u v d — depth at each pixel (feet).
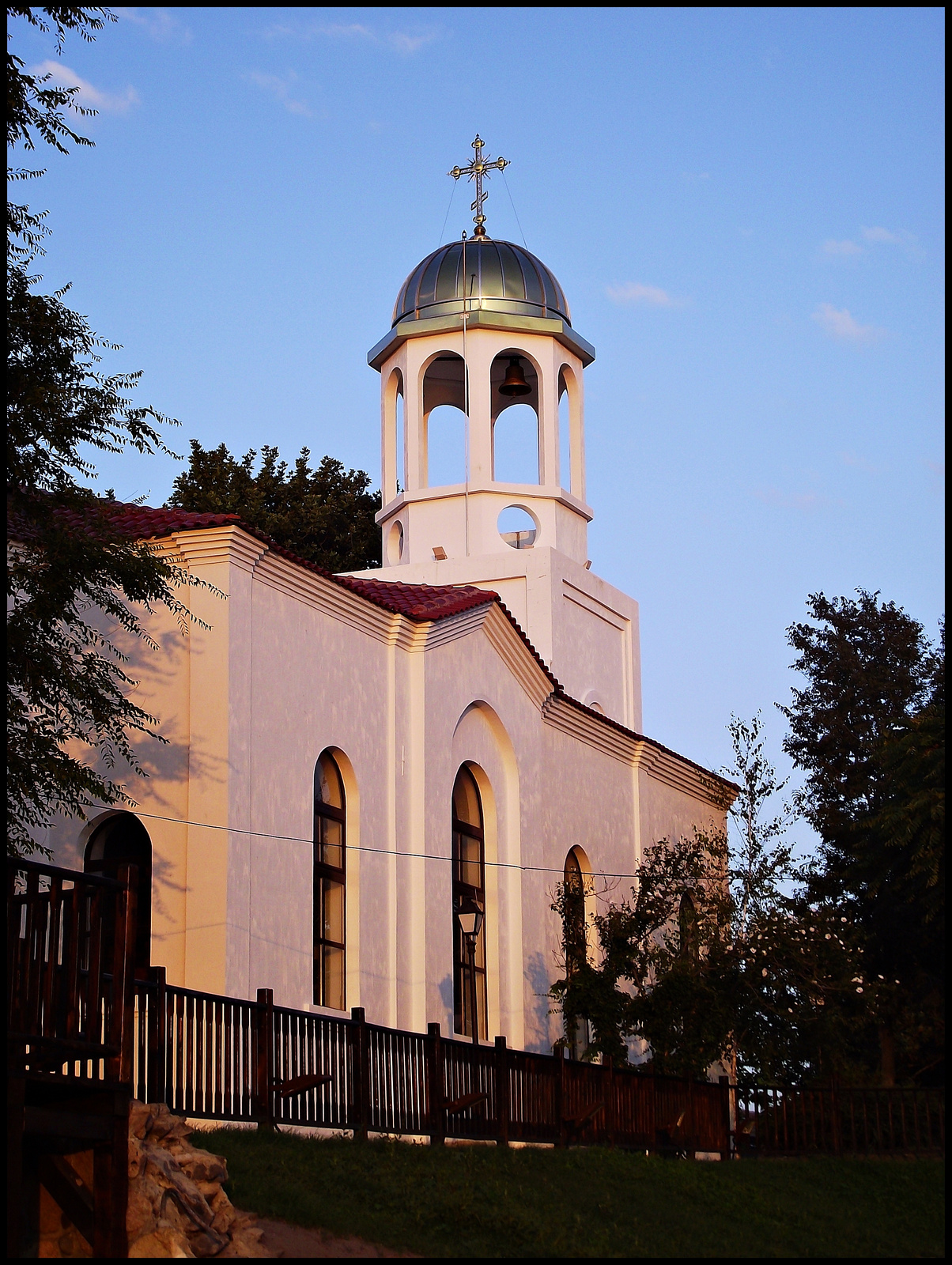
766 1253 49.60
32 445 54.90
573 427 106.32
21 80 52.80
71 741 65.16
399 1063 55.83
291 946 65.21
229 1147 45.73
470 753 82.69
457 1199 46.24
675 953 87.71
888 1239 55.52
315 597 70.23
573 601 102.27
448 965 76.48
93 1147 37.76
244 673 64.85
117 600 59.98
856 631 134.72
